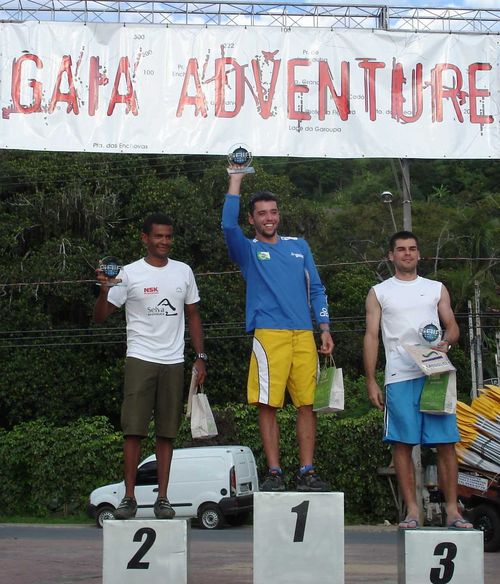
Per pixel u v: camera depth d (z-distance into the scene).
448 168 41.22
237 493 18.50
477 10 9.03
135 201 24.58
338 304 27.69
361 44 8.92
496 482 12.89
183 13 8.90
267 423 6.03
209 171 25.66
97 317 6.10
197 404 6.25
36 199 24.31
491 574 9.50
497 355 23.33
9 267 23.69
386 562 10.29
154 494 18.84
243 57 8.81
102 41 8.73
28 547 12.03
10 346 23.25
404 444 6.00
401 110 8.91
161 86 8.73
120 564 5.40
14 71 8.62
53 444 21.83
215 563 9.75
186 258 24.38
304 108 8.81
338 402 5.84
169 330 6.14
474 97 8.98
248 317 6.14
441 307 6.22
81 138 8.62
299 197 30.91
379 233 31.97
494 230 29.88
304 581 5.27
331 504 5.31
